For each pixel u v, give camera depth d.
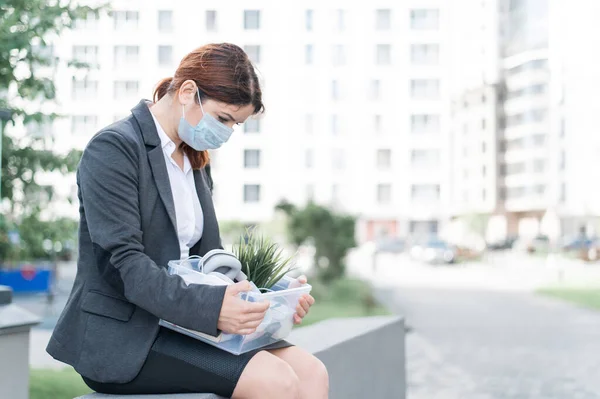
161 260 2.04
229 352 1.96
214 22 57.00
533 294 18.95
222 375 1.92
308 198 17.70
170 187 2.07
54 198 5.41
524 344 9.59
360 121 60.84
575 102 63.94
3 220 5.15
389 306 15.26
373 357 3.65
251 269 2.18
